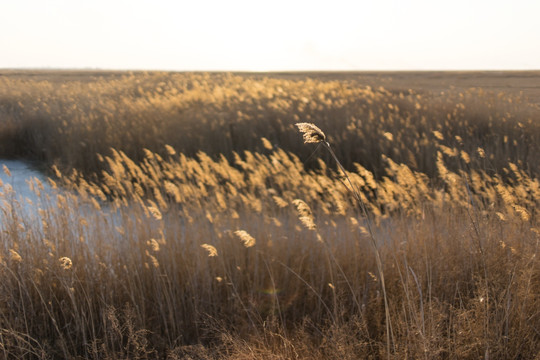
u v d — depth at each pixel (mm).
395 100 13531
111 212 5527
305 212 2877
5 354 3611
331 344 3396
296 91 15359
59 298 4355
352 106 12688
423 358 2977
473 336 3232
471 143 9352
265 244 4895
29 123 13688
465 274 4242
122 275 4492
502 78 63312
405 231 4789
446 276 4152
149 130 10906
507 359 3176
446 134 10070
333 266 4488
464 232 4570
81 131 11461
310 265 4707
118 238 4938
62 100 18312
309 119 10789
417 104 11922
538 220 4652
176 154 9766
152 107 13148
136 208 5480
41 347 3869
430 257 4367
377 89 17922
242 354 3355
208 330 3973
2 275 4297
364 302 4074
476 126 10594
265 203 5879
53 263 4461
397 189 5203
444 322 3578
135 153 10070
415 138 9547
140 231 4875
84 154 10539
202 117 11336
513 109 12258
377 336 3729
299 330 3768
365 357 3418
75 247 4715
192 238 4930
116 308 4207
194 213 5543
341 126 10484
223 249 4844
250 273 4750
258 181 5848
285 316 4227
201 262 4578
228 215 5457
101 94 21641
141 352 3857
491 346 3158
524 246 4277
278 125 10789
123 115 12719
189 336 4141
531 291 3650
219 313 4266
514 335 3320
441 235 4672
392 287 4160
